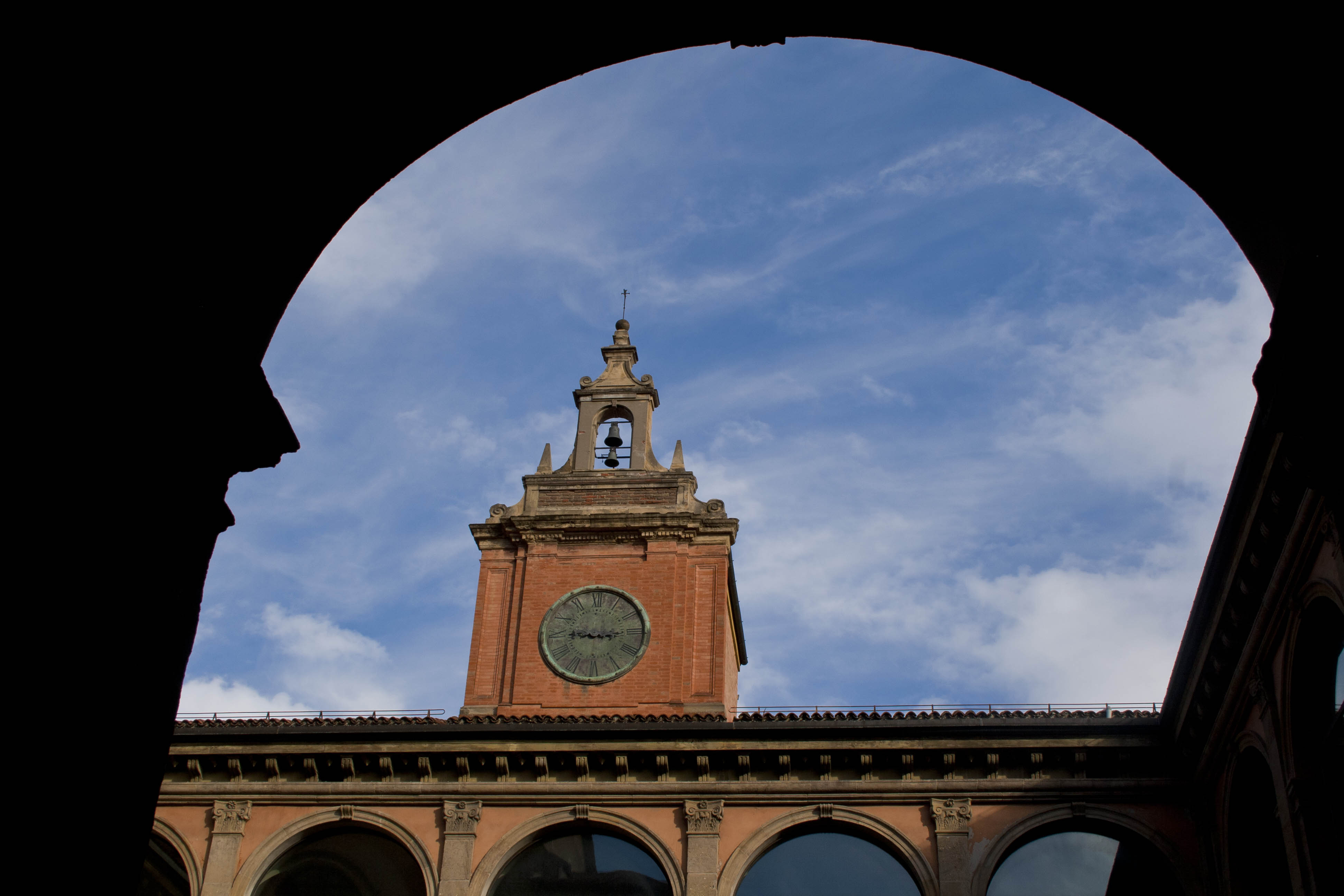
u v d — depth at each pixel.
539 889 22.64
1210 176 11.17
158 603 9.16
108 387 8.62
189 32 9.24
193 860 23.12
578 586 31.66
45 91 8.29
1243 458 16.27
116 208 8.85
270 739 23.88
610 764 23.44
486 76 11.46
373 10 10.30
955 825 22.34
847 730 23.05
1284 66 10.09
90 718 8.43
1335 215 9.92
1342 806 16.81
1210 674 20.06
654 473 33.47
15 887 7.73
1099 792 22.36
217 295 9.95
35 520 8.01
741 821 22.81
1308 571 16.58
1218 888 21.31
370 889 22.91
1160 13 10.59
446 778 23.72
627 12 11.55
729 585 32.62
